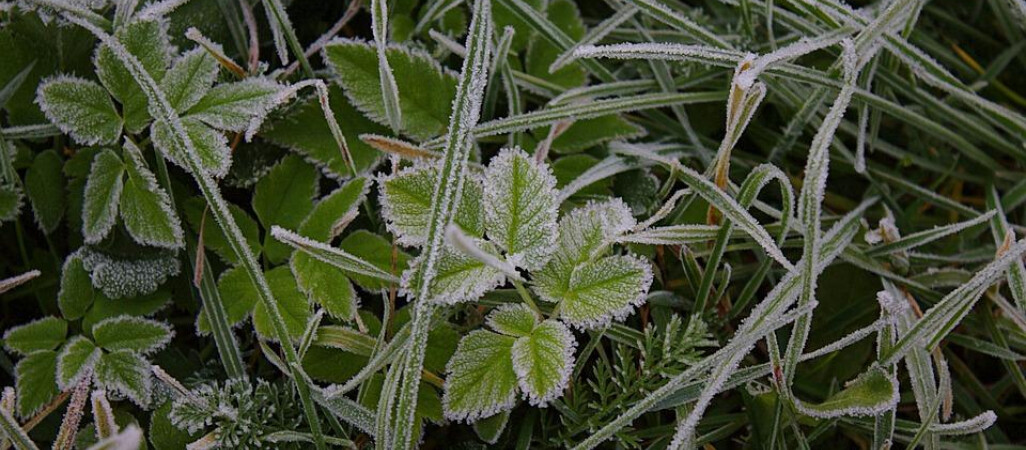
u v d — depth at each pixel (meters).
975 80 0.47
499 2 0.42
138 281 0.38
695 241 0.39
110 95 0.38
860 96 0.42
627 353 0.38
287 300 0.38
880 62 0.44
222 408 0.37
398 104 0.38
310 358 0.38
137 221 0.38
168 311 0.41
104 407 0.35
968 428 0.37
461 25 0.42
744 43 0.43
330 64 0.39
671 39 0.45
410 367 0.35
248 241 0.39
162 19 0.39
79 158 0.39
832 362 0.43
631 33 0.45
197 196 0.39
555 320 0.37
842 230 0.41
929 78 0.42
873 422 0.39
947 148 0.46
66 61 0.39
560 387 0.35
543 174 0.36
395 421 0.35
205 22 0.40
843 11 0.41
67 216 0.40
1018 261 0.40
